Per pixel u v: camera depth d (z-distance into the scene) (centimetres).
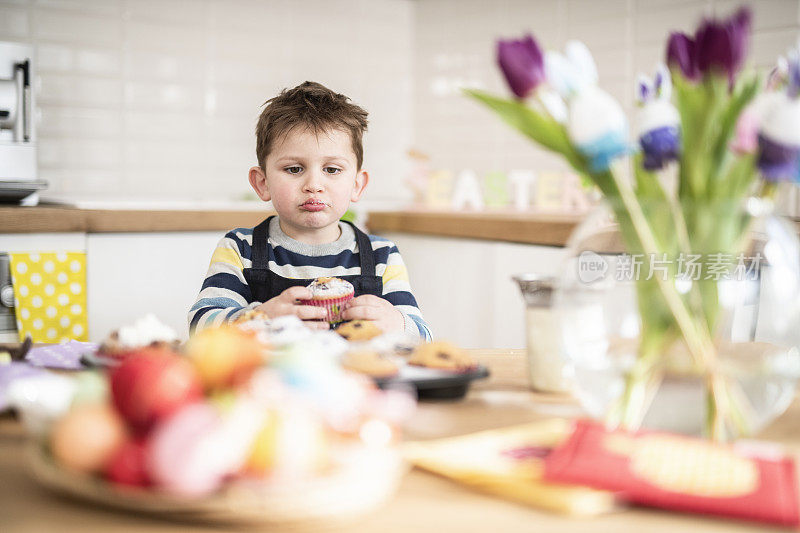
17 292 233
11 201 252
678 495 51
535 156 320
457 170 358
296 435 49
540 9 316
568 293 69
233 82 337
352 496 48
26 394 64
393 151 375
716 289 63
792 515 49
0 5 294
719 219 63
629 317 65
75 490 49
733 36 60
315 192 147
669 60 66
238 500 46
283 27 346
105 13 311
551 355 85
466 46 350
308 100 149
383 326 117
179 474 46
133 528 47
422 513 51
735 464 56
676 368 64
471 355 111
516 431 68
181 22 325
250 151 344
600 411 68
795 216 202
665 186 67
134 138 321
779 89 74
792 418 77
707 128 62
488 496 55
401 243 288
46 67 303
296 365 57
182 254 259
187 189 332
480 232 249
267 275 148
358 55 364
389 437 57
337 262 153
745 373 64
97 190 315
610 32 291
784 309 65
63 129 308
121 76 316
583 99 62
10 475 57
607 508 52
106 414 51
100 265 246
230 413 49
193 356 58
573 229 218
